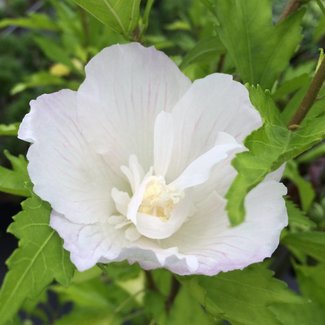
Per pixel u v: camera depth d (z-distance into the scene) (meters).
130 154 0.13
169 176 0.13
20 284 0.11
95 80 0.12
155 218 0.12
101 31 0.27
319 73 0.13
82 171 0.12
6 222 0.38
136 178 0.13
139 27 0.15
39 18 0.30
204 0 0.15
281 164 0.11
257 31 0.15
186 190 0.12
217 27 0.14
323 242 0.14
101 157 0.13
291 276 0.33
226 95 0.12
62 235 0.11
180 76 0.13
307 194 0.21
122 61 0.12
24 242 0.11
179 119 0.12
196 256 0.12
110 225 0.12
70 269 0.12
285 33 0.15
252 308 0.13
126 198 0.13
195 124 0.12
